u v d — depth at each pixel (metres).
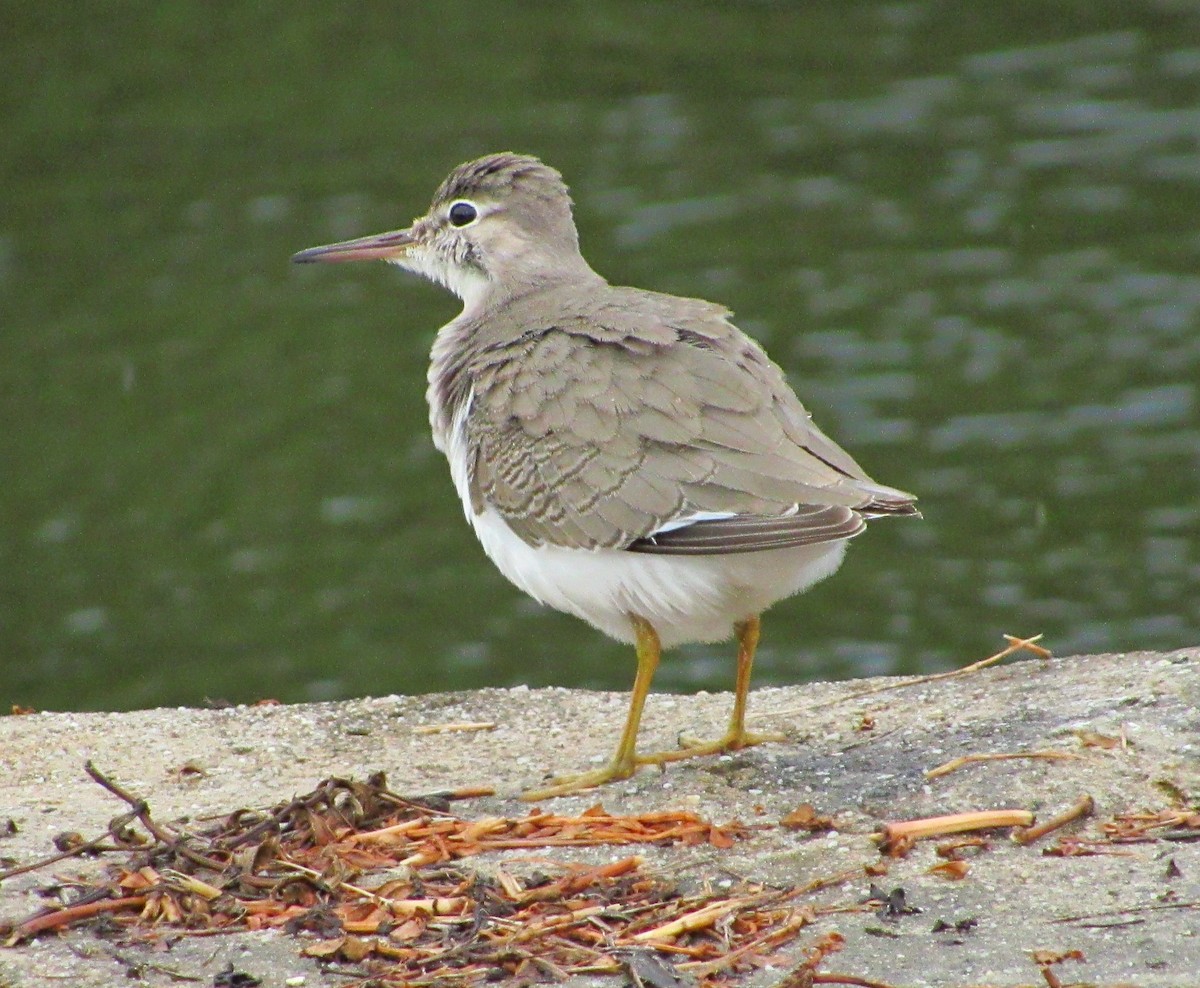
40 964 7.39
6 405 21.38
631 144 27.12
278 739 10.41
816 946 7.32
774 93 28.70
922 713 10.19
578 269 11.25
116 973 7.32
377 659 17.14
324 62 29.98
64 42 30.50
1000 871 7.95
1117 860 8.00
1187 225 24.36
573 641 17.52
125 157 26.94
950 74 29.11
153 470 20.17
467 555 18.95
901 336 22.03
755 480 8.91
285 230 24.55
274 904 7.88
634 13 31.80
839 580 17.97
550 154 26.81
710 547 8.89
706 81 29.25
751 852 8.31
